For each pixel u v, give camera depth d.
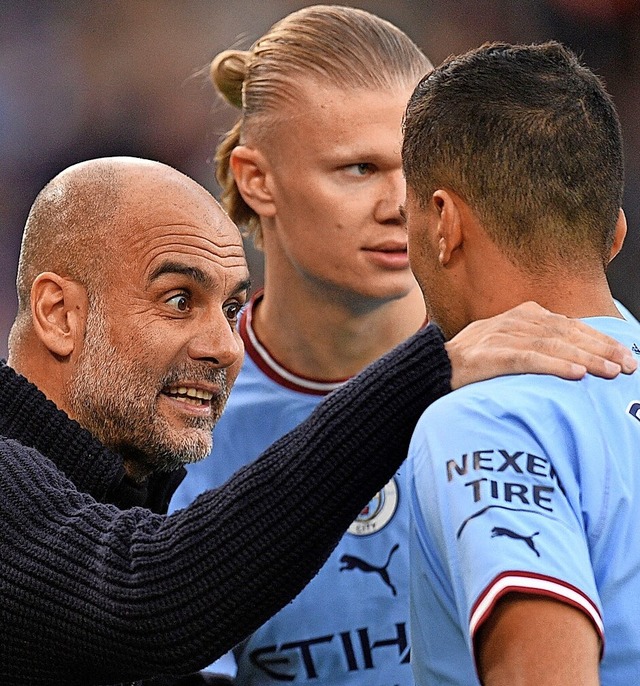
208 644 5.94
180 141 30.83
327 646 8.36
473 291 5.71
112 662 6.11
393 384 5.90
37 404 6.87
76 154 31.02
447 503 4.91
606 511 4.96
